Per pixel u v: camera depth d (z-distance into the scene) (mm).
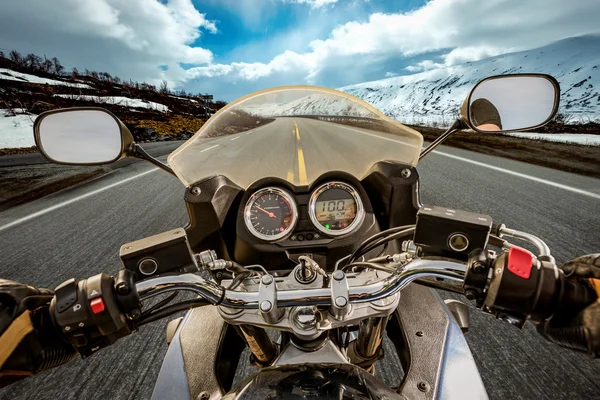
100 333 880
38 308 870
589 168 7277
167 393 1248
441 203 5340
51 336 855
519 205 5121
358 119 1786
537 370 2189
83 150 1480
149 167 10023
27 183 8156
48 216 5711
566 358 2273
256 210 1412
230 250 1438
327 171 1533
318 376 816
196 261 1044
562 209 4895
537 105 1479
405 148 1644
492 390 2059
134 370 2361
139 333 2717
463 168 7891
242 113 1859
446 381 1251
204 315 1596
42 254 4227
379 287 979
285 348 992
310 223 1395
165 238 1004
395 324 1586
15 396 2197
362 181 1624
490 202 5309
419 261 984
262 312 890
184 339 1459
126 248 985
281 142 1883
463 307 1724
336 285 933
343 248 1343
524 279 793
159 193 6871
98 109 1444
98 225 5141
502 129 1506
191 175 1550
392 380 2158
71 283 872
